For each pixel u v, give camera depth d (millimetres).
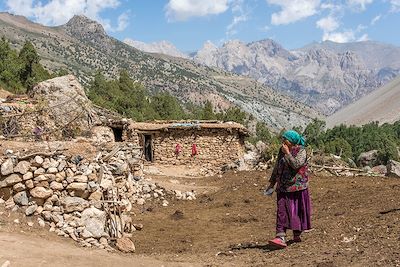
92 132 31812
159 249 11141
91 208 11000
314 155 31953
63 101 32125
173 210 16828
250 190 20438
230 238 12227
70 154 12703
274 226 13359
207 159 34250
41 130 23875
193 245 11602
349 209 13406
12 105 28375
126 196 16172
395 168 26062
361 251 8273
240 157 34250
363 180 21734
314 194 18469
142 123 35750
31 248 8758
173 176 28719
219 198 19156
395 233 8961
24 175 11055
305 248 9148
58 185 11297
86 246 10008
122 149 17094
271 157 32375
